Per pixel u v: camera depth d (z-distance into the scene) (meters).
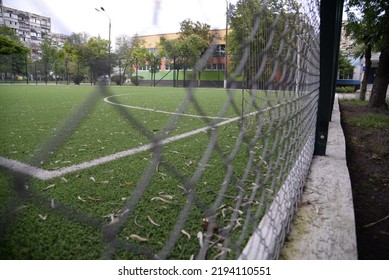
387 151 3.40
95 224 0.76
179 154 2.68
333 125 4.39
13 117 4.98
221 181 1.98
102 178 2.04
